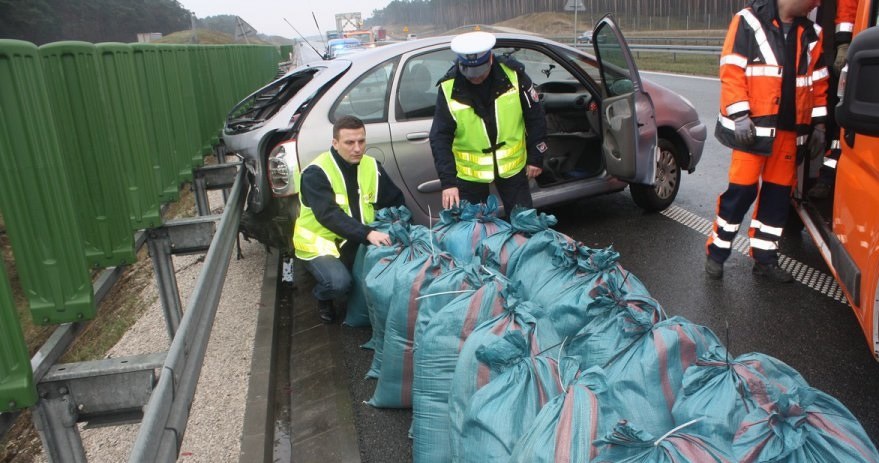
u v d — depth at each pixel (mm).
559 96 5535
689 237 5062
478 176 3896
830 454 1459
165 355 2244
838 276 3230
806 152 4117
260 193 4254
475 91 3760
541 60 5699
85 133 2838
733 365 1740
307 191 3729
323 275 3820
